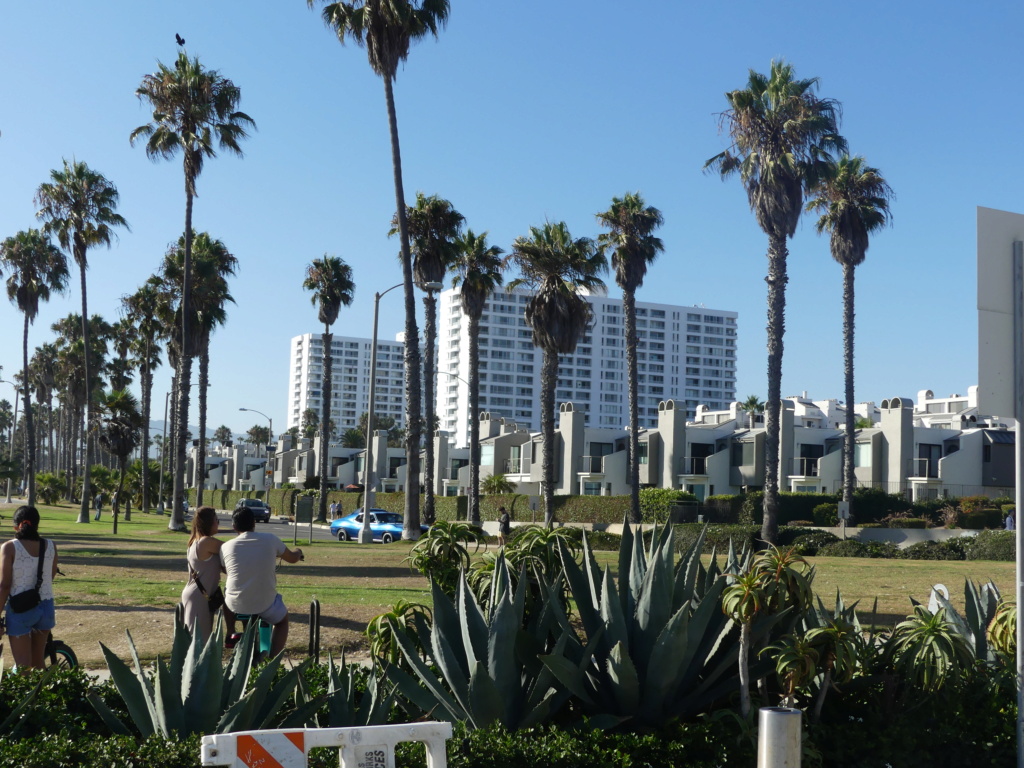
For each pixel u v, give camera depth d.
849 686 6.31
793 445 69.19
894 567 28.84
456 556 10.40
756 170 39.03
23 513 7.98
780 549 5.76
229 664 5.62
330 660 5.50
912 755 5.73
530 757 4.96
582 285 48.66
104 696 6.18
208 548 8.49
